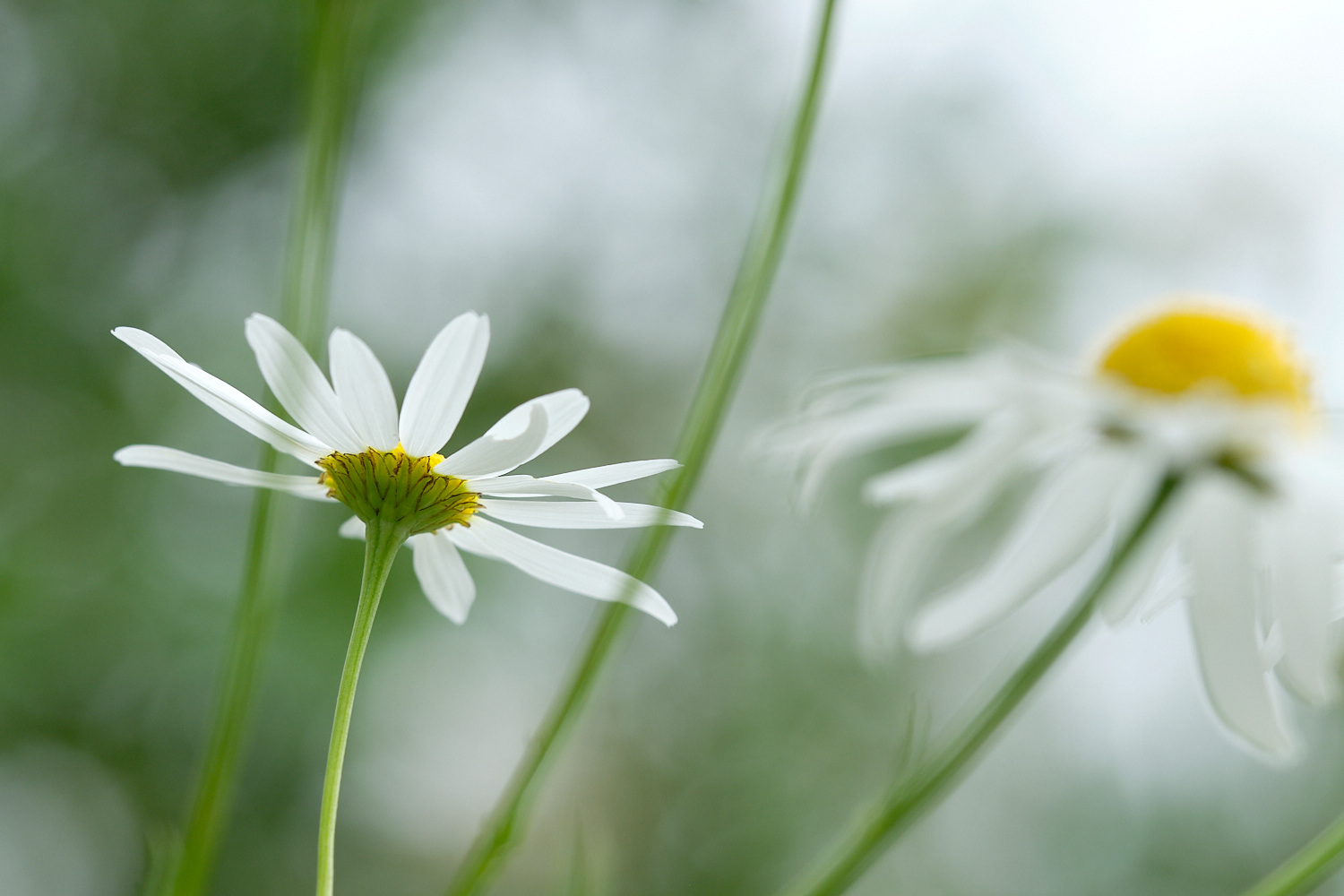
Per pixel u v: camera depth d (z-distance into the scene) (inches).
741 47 56.2
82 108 52.2
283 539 14.1
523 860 44.8
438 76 53.0
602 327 55.8
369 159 50.9
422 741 48.3
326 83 14.3
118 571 48.9
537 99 54.6
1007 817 52.3
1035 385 15.2
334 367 13.0
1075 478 15.0
